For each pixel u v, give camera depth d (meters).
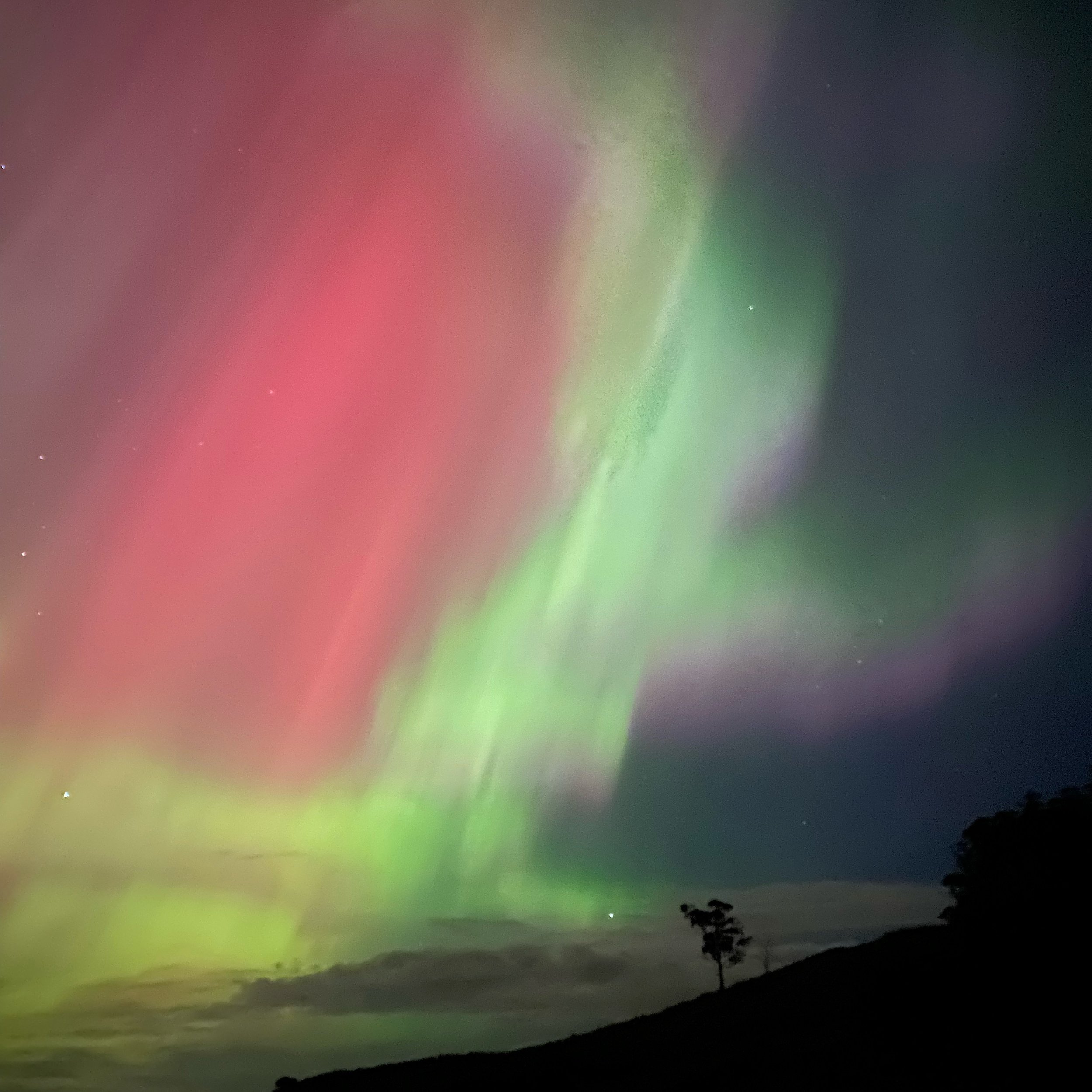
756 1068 21.59
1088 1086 16.70
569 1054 28.83
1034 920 21.45
